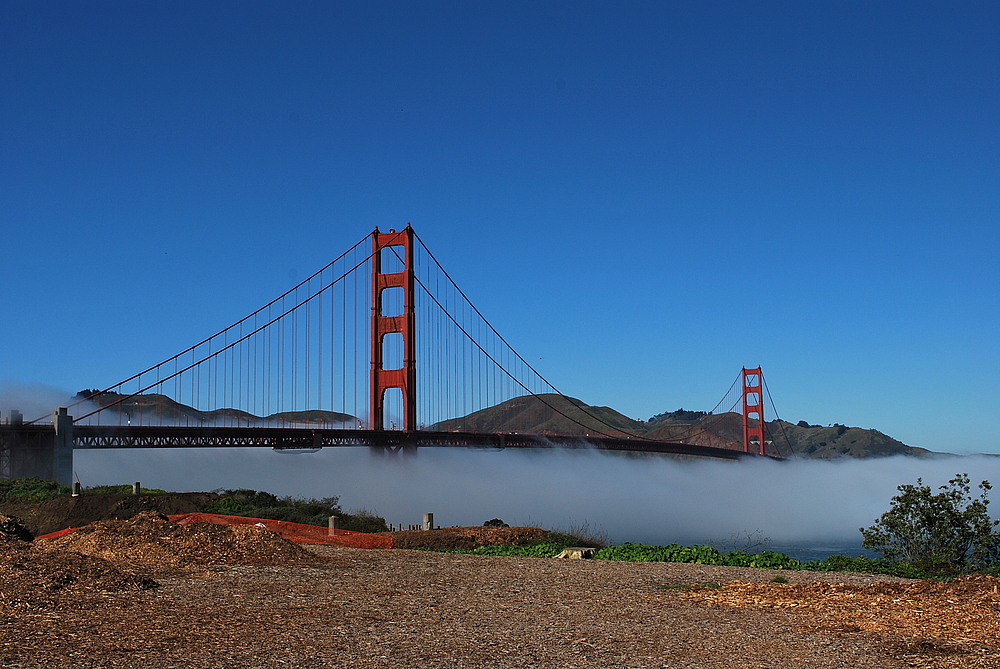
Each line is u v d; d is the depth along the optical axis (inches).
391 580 756.6
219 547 853.8
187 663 437.7
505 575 811.4
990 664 470.3
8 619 513.0
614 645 507.2
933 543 1074.1
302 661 450.6
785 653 493.7
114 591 617.6
